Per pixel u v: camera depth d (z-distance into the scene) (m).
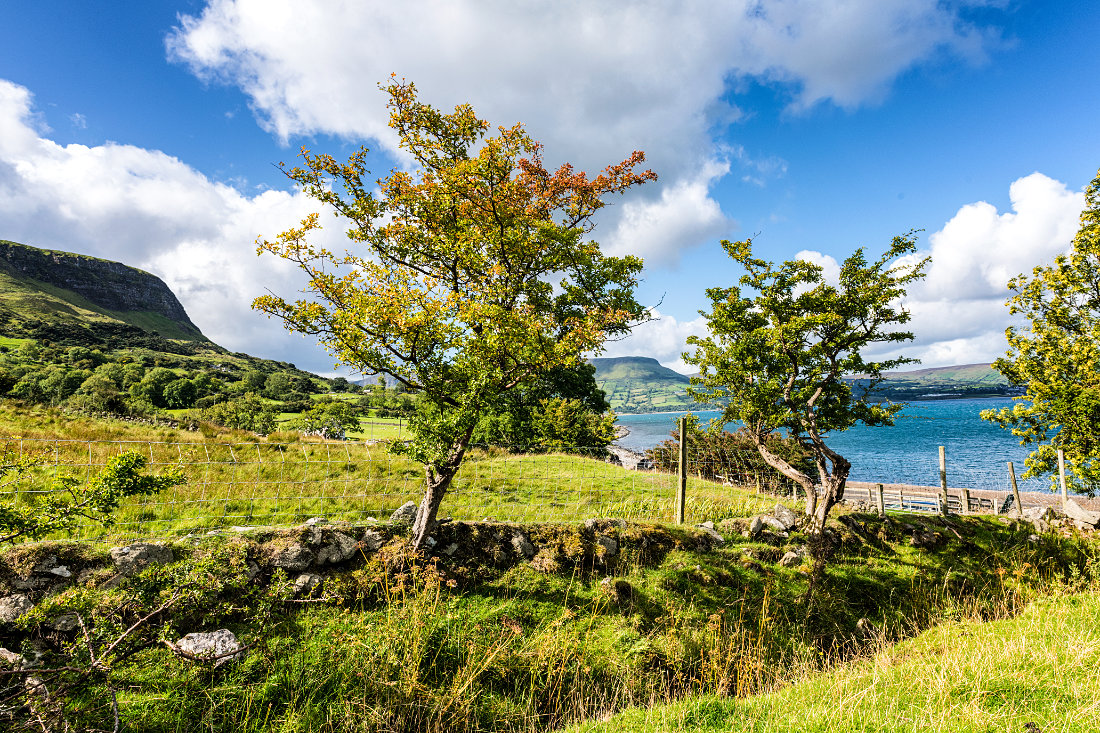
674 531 10.70
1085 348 12.05
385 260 10.00
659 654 7.60
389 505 11.12
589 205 15.21
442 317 8.09
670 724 5.49
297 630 6.61
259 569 7.18
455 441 8.51
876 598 10.19
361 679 6.19
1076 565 10.88
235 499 10.14
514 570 8.74
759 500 14.16
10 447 11.21
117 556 6.58
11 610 5.64
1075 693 4.63
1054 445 13.70
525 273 10.77
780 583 9.95
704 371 13.20
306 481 12.22
